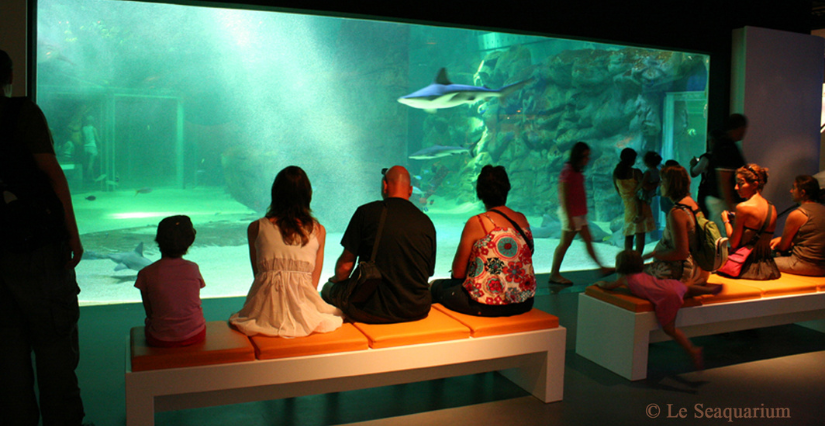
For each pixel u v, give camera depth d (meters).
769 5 7.70
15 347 2.42
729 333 4.93
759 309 4.21
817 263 4.76
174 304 2.60
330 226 17.67
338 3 5.27
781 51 7.50
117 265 8.50
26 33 4.35
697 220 4.07
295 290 2.91
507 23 6.07
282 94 24.81
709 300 4.02
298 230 2.88
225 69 24.75
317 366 2.73
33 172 2.36
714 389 3.64
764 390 3.63
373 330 2.97
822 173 6.78
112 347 4.36
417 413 3.21
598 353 4.11
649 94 16.11
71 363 2.60
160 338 2.60
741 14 7.50
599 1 6.55
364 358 2.82
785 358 4.27
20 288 2.35
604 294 4.03
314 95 23.83
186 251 2.72
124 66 23.56
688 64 14.90
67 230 2.46
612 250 11.30
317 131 23.50
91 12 22.27
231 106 25.44
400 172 3.33
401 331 2.96
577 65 17.97
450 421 3.11
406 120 23.73
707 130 7.73
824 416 3.23
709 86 7.69
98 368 3.88
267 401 3.34
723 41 7.44
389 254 3.13
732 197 6.35
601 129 17.58
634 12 6.77
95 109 22.64
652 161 7.23
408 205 3.26
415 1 5.58
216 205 19.19
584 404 3.38
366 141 23.50
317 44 24.98
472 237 3.42
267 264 2.90
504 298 3.30
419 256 3.18
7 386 2.41
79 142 21.34
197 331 2.69
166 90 24.48
